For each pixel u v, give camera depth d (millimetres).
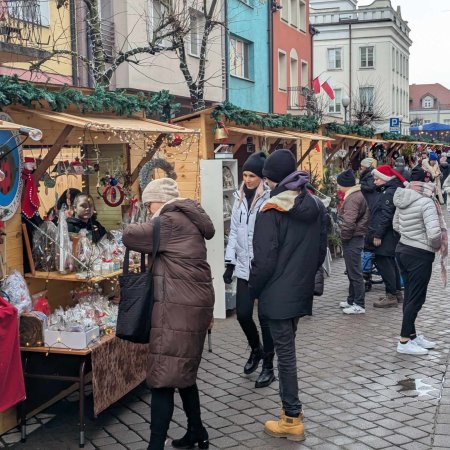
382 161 22781
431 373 6227
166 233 4332
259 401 5594
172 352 4242
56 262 5383
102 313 5441
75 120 5328
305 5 29141
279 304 4695
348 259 8609
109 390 5059
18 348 4680
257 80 23359
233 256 6047
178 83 16453
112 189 6695
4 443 4848
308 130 14055
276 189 4773
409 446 4664
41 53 8953
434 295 9766
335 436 4852
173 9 12336
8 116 5109
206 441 4684
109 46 14055
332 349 7020
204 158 9219
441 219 6789
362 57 53938
